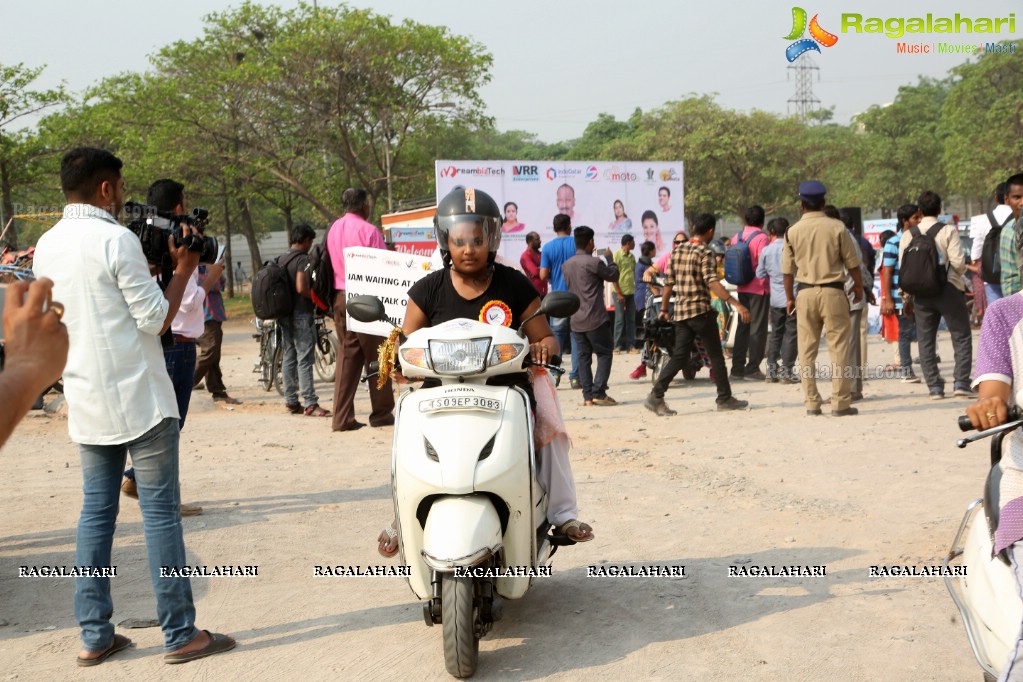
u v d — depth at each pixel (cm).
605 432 941
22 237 4419
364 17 3744
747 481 725
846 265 976
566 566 550
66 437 980
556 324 1306
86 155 434
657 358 1271
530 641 448
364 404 1185
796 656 421
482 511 399
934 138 6288
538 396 461
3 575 559
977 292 1314
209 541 613
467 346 422
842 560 539
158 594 432
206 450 897
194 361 658
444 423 411
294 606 503
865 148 6425
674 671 411
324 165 4178
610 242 2628
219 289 1182
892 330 1124
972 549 309
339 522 651
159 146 3706
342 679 414
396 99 3878
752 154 5575
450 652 396
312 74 3750
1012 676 258
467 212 463
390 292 927
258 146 3856
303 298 1075
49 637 470
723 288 1010
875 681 395
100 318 422
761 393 1173
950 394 1097
